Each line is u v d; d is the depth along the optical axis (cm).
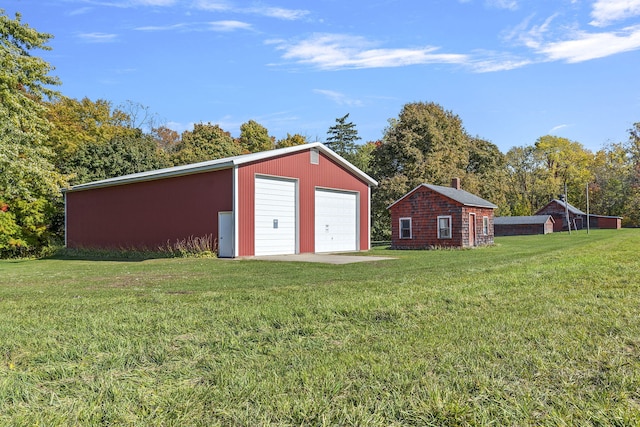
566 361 326
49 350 370
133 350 366
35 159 1838
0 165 1673
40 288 813
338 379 294
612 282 721
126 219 2033
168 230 1850
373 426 229
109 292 732
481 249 2172
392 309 517
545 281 751
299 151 1892
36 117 1836
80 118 3603
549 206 5741
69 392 280
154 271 1127
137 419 241
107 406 256
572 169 6419
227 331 429
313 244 1953
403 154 3366
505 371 306
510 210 6297
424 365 319
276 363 332
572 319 460
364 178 2248
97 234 2178
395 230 2555
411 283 759
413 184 3177
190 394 273
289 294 661
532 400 256
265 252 1727
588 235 3816
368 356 343
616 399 257
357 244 2220
